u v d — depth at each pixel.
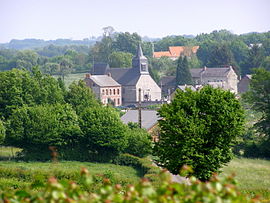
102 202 17.38
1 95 174.62
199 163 89.50
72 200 16.84
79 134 142.25
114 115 141.25
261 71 178.62
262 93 177.62
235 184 18.16
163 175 18.62
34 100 181.38
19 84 177.75
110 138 137.88
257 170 127.75
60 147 144.62
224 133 91.88
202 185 17.64
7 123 147.62
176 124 92.94
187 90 100.00
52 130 142.88
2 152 152.50
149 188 17.72
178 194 18.16
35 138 143.12
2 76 176.75
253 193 67.75
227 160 93.06
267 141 161.38
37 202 17.33
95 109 145.62
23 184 75.81
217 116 92.25
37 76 194.62
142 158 137.38
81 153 143.38
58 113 147.25
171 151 91.56
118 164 137.25
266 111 175.75
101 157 140.38
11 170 90.44
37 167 120.81
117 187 18.31
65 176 86.44
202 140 89.25
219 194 17.39
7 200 17.62
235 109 94.69
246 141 162.25
